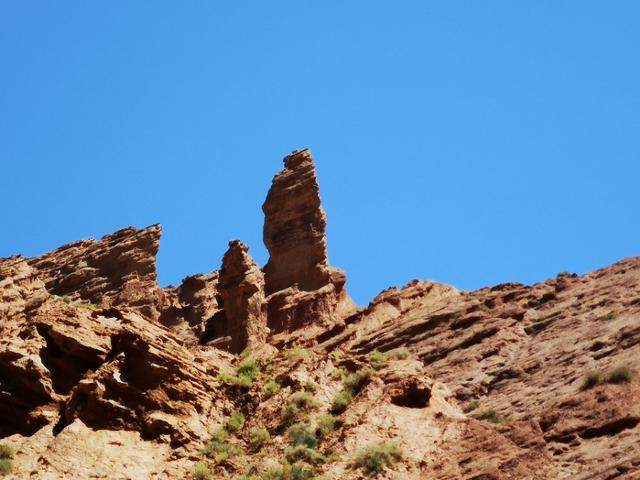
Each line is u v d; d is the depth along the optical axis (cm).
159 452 8056
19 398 8325
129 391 8306
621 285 10306
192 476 7881
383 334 10706
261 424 8350
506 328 10162
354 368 8831
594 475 7062
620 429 7562
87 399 8225
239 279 11069
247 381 8725
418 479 7669
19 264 9806
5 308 9381
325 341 11031
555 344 9556
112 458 7931
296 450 7975
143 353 8475
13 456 7931
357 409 8331
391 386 8494
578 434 7638
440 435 8025
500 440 7788
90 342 8562
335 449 7988
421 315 10875
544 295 10600
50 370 8488
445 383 9506
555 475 7325
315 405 8438
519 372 9294
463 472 7594
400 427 8131
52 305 9469
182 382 8494
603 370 8556
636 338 8962
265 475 7781
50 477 7725
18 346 8544
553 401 8388
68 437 7988
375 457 7769
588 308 10069
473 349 9956
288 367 8862
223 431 8294
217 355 9100
